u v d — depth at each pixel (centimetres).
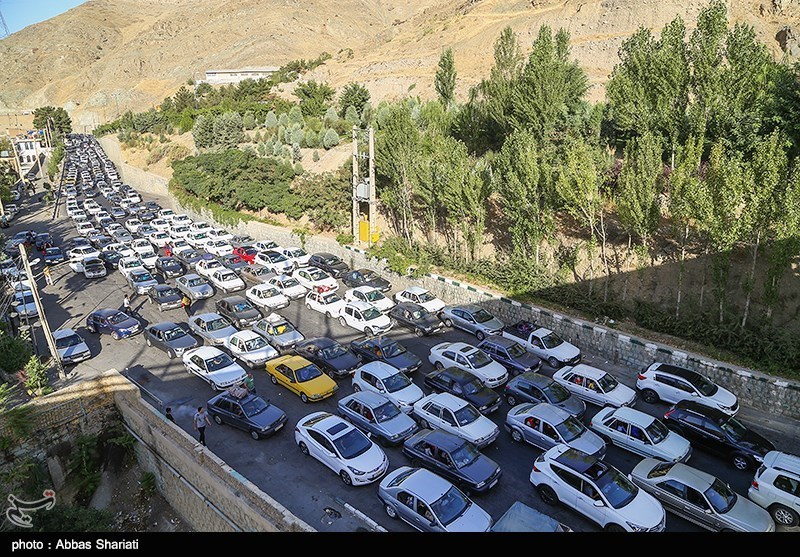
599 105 3259
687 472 1366
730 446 1555
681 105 2667
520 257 2708
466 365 2067
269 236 4241
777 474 1343
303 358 2144
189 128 8338
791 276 2184
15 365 2150
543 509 1400
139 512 1722
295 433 1708
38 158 10019
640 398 1961
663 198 2712
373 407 1728
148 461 1809
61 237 4919
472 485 1412
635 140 2383
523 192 2552
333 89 7819
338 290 3172
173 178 6031
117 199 6425
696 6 5441
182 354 2347
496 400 1847
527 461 1611
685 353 2027
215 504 1473
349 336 2550
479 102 4072
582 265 2669
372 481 1514
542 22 6719
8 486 1664
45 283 3469
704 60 2447
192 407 1958
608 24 6009
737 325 2030
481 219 2889
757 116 2317
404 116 3266
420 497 1297
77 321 2816
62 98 18888
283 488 1512
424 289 2809
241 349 2283
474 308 2619
